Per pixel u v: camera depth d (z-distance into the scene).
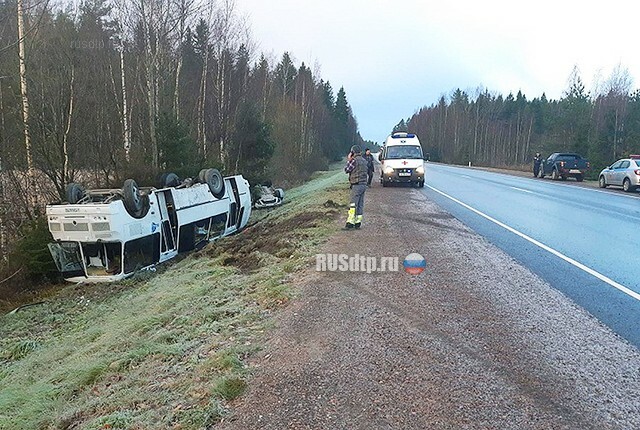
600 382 4.03
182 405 3.95
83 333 7.50
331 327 5.30
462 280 7.04
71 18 23.20
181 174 19.08
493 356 4.52
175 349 5.27
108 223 10.23
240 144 27.22
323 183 31.11
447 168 50.59
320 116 67.25
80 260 10.99
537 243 9.75
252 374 4.30
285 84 52.88
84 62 20.56
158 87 20.89
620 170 23.58
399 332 5.12
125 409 4.14
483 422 3.48
